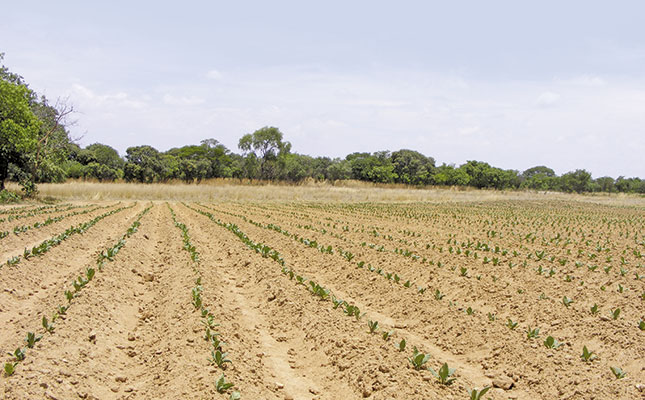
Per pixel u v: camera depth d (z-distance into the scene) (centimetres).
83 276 1057
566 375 670
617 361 724
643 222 2920
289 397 604
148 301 1045
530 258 1483
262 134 6756
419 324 925
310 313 912
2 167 3170
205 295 960
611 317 885
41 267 1188
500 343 794
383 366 653
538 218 3089
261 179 6788
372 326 816
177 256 1445
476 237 2017
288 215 2917
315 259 1454
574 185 7444
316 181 7269
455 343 827
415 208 3697
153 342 785
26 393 532
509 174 7650
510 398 625
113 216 2472
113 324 842
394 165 8325
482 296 1071
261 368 689
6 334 767
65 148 3559
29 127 2953
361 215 3014
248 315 954
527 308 976
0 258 1273
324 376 686
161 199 4394
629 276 1210
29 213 2253
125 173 5928
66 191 3816
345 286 1191
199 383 582
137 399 582
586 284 1154
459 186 7550
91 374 635
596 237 2125
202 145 8406
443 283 1173
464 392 614
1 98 2855
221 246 1688
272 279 1142
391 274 1224
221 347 699
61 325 746
